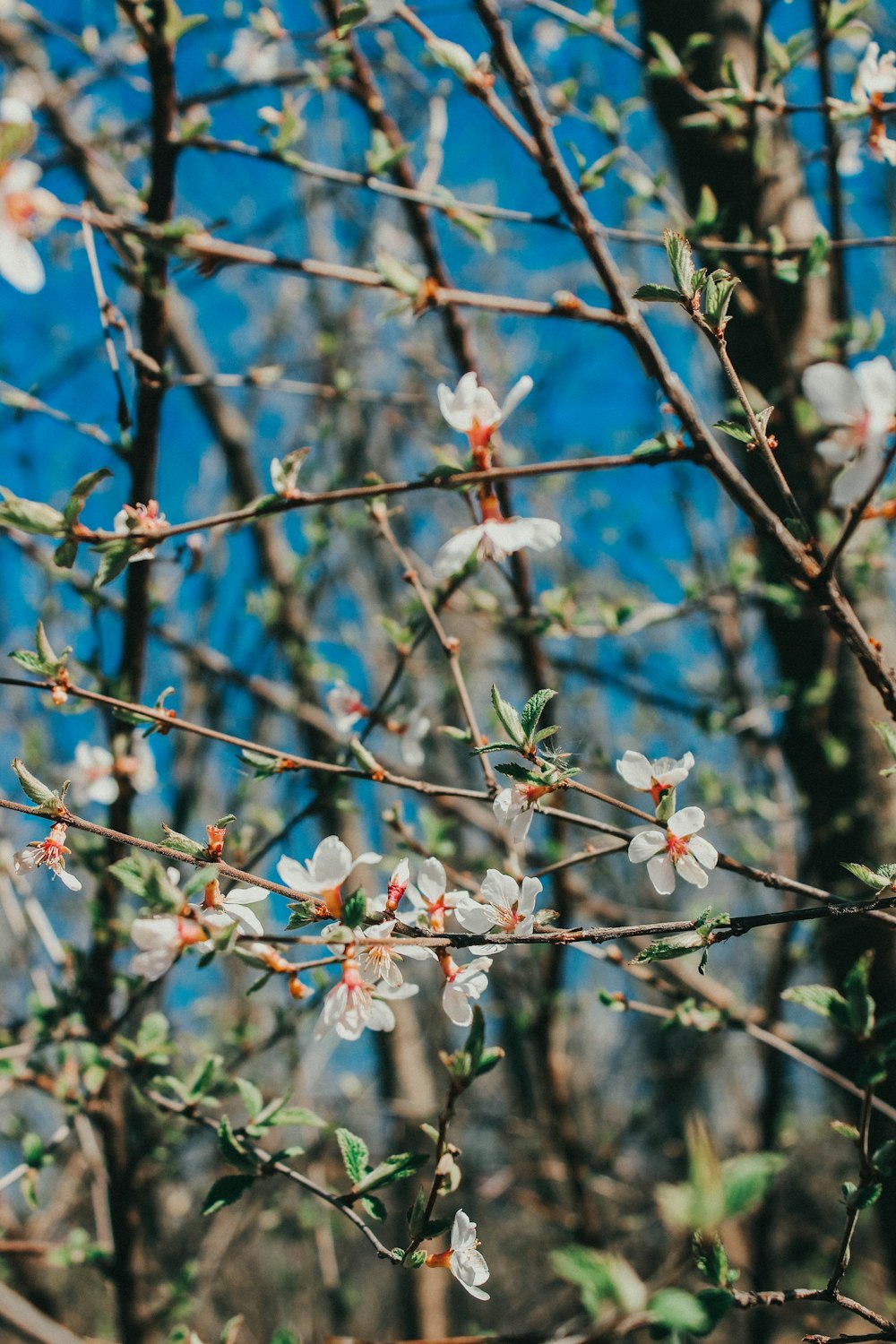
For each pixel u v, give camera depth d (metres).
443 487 0.72
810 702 0.91
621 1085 2.13
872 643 0.73
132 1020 1.11
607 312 0.73
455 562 0.71
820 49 0.82
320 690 1.22
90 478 0.70
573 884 1.09
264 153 0.79
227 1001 1.33
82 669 0.87
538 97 0.74
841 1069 0.89
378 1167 0.72
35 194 0.69
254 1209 1.27
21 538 0.90
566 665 1.11
